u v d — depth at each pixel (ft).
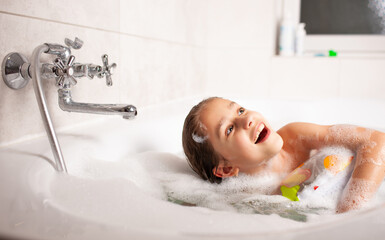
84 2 3.72
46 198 1.92
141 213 1.99
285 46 7.32
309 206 3.05
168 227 1.84
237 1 7.39
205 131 3.61
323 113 5.96
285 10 7.78
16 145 2.88
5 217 1.64
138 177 3.28
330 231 1.62
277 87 7.35
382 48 7.52
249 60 7.45
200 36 7.21
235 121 3.54
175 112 4.90
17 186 2.00
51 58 3.28
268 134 3.48
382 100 6.15
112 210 1.98
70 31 3.53
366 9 7.54
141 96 4.97
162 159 3.75
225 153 3.53
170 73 5.86
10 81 2.83
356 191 2.98
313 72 7.13
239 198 3.23
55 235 1.48
